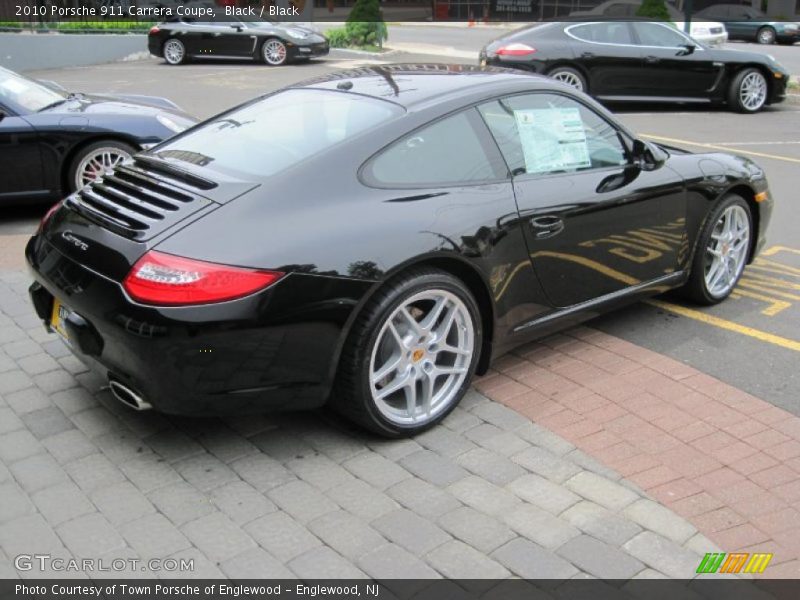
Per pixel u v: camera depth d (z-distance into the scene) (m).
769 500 3.26
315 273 3.31
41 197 7.04
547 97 4.33
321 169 3.53
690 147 10.37
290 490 3.35
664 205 4.68
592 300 4.46
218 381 3.26
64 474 3.45
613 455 3.58
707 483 3.37
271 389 3.36
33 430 3.79
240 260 3.22
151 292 3.17
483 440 3.71
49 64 20.27
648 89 13.14
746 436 3.73
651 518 3.15
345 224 3.44
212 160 3.80
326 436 3.75
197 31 19.61
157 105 7.93
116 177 3.94
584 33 12.92
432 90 4.07
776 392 4.14
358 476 3.45
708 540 3.03
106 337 3.34
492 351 4.04
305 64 20.11
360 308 3.42
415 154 3.76
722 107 13.96
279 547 3.02
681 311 5.21
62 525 3.13
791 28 26.22
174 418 3.89
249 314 3.20
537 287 4.14
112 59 21.33
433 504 3.26
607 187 4.38
